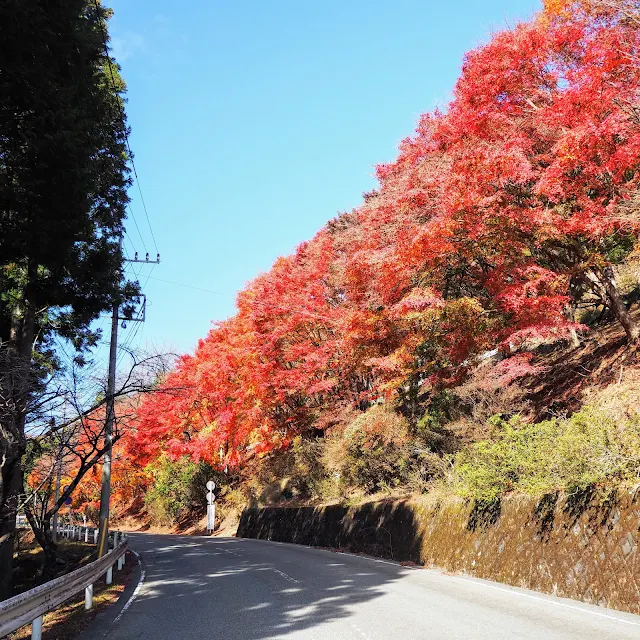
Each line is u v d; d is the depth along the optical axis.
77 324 19.69
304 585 11.78
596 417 10.72
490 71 14.49
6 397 12.15
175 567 16.44
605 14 13.35
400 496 19.81
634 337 15.67
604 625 7.37
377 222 17.14
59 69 13.97
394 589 10.91
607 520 9.27
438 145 16.06
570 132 12.03
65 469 17.31
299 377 24.00
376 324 17.22
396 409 21.56
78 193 13.67
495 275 14.69
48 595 7.66
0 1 11.36
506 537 12.07
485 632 7.17
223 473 41.66
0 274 16.20
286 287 25.58
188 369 32.84
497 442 14.08
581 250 14.45
